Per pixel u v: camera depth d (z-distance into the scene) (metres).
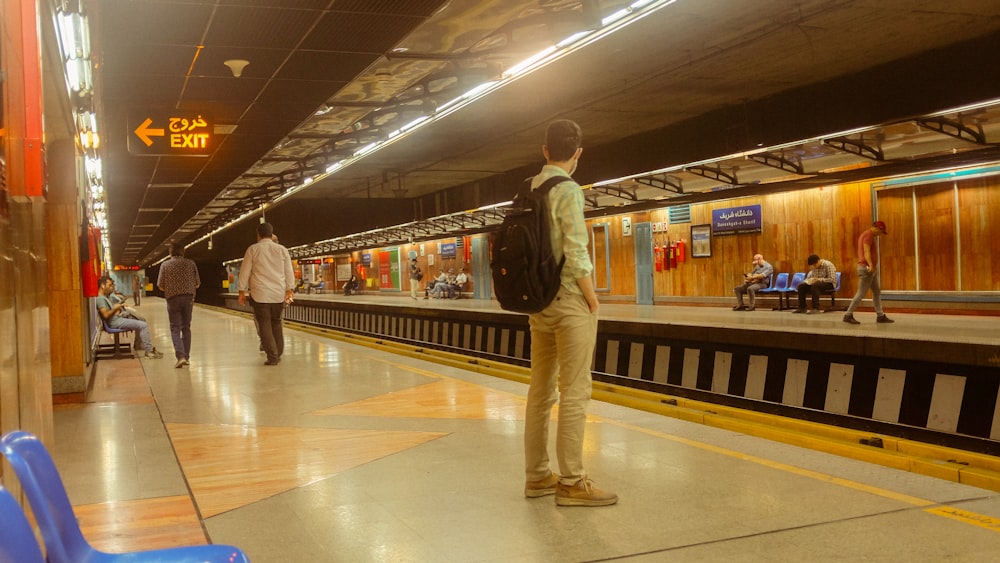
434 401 7.51
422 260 43.19
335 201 34.91
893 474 4.63
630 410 6.84
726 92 17.84
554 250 3.98
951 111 13.59
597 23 10.52
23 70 3.56
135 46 9.68
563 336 4.04
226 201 29.05
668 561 3.31
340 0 8.44
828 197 20.09
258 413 7.14
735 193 20.58
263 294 10.80
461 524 3.87
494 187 30.19
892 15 12.67
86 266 9.85
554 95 17.11
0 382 2.66
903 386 9.01
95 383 9.48
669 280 25.03
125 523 4.02
